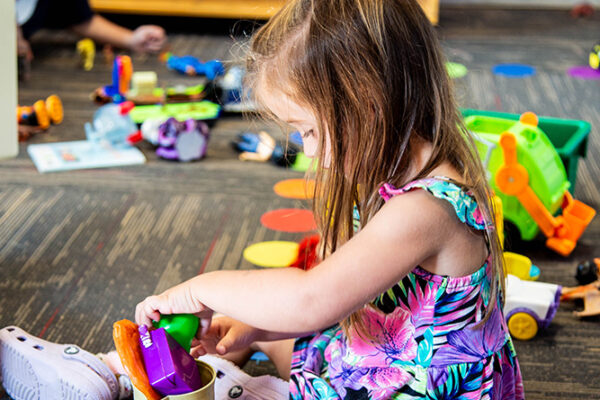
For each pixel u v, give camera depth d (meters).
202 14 3.12
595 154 2.07
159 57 2.85
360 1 0.75
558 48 3.05
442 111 0.78
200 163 1.99
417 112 0.77
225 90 2.30
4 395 1.09
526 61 2.87
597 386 1.17
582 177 1.93
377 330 0.87
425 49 0.77
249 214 1.72
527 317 1.27
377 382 0.85
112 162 1.96
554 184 1.56
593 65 2.77
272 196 1.81
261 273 0.79
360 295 0.75
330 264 0.76
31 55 2.80
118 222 1.66
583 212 1.58
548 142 1.60
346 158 0.78
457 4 3.69
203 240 1.60
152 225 1.66
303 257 1.31
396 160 0.78
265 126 2.24
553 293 1.28
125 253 1.53
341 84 0.74
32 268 1.46
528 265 1.41
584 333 1.31
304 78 0.75
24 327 1.28
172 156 1.98
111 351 1.16
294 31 0.76
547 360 1.24
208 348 1.00
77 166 1.93
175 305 0.83
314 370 0.92
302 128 0.81
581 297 1.38
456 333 0.82
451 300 0.81
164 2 3.12
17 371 1.05
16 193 1.77
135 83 2.30
